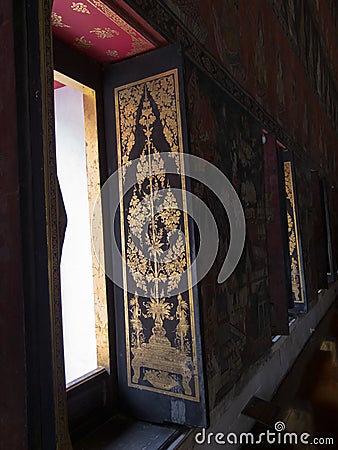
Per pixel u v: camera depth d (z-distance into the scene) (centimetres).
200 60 253
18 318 114
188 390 217
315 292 601
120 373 237
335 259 841
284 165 514
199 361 214
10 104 117
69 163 245
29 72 119
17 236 115
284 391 372
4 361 116
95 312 237
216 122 271
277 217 404
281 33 510
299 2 652
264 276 354
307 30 709
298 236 519
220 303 254
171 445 202
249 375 303
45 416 116
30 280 114
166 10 220
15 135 116
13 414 114
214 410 236
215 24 288
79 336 242
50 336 119
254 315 321
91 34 207
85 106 239
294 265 523
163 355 224
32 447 111
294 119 547
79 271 243
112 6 183
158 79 227
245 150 331
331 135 937
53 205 123
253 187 345
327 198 794
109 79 241
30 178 116
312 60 743
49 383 117
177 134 221
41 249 117
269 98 423
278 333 396
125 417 232
